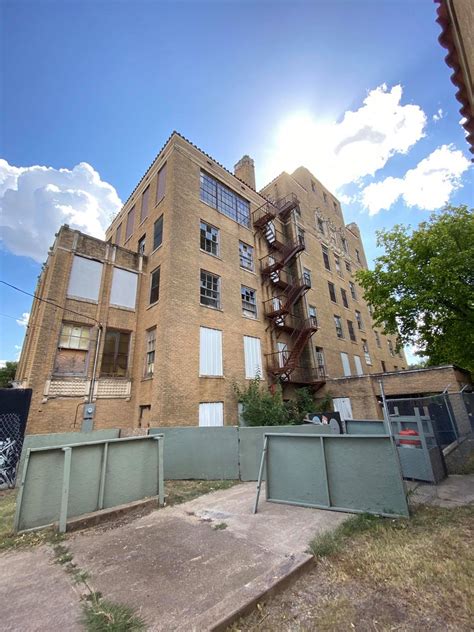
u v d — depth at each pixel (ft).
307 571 11.71
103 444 19.90
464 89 11.65
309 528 15.65
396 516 16.52
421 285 49.14
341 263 98.78
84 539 15.51
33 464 17.61
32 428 36.70
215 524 16.93
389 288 52.31
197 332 48.21
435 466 23.90
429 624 8.59
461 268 44.78
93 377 42.98
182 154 57.62
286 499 20.10
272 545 13.88
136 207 67.41
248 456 28.68
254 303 62.64
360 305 100.48
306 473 19.80
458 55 11.11
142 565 12.54
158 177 60.64
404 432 26.30
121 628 8.68
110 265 50.21
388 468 17.48
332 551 13.02
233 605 9.32
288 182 86.53
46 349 40.29
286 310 63.31
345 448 18.93
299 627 8.75
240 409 49.88
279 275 69.41
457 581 10.32
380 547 13.15
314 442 19.90
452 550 12.42
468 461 29.68
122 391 45.34
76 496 18.20
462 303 46.19
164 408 40.63
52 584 11.39
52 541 15.31
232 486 25.90
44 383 39.01
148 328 48.42
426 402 32.32
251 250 66.95
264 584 10.40
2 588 11.23
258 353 58.34
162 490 21.13
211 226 58.70
